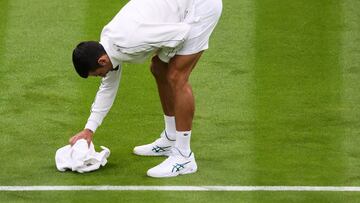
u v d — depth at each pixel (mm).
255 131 27188
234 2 35531
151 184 23531
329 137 26812
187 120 23703
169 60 23484
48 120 27734
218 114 28312
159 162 25062
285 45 32906
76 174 24094
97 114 24234
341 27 34000
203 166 24719
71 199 22625
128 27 22594
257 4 35438
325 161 25172
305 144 26328
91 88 29938
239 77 30844
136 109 28781
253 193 23094
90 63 22891
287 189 23344
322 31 33781
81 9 34875
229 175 24156
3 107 28469
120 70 23750
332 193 23141
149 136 26922
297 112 28531
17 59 31609
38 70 30984
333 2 35562
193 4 23062
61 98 29203
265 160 25203
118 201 22531
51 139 26469
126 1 35625
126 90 30047
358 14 34750
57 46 32500
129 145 26266
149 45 22688
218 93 29750
